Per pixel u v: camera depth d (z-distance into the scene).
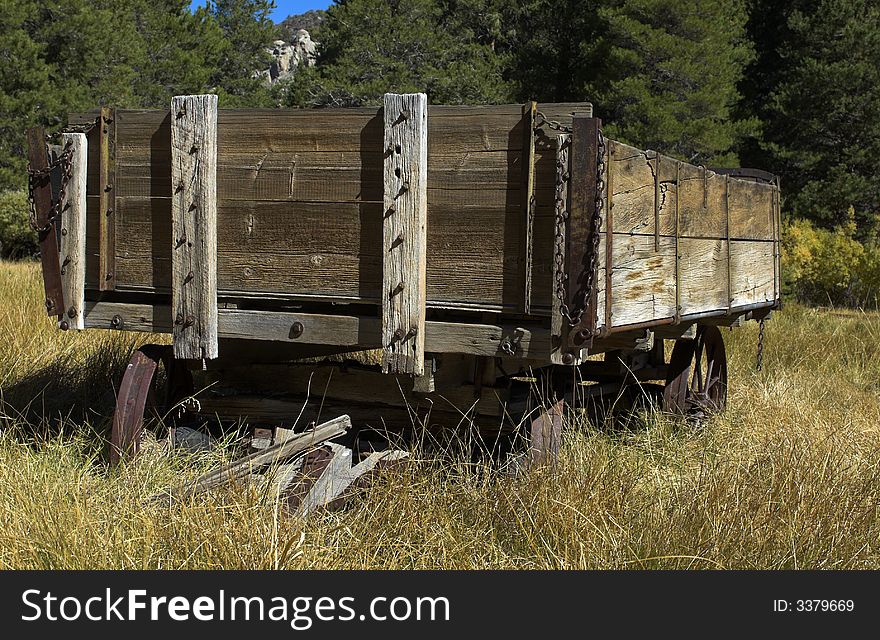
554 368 5.93
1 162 25.92
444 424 5.21
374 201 4.21
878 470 5.13
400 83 29.09
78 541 3.68
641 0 25.00
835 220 26.98
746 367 9.02
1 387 6.43
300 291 4.38
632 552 3.82
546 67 32.50
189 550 3.71
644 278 4.51
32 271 12.83
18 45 26.11
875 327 11.91
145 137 4.63
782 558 3.94
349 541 3.92
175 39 37.50
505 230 4.00
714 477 4.57
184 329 4.55
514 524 4.05
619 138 24.56
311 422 5.40
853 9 26.83
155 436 5.04
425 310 4.19
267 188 4.40
